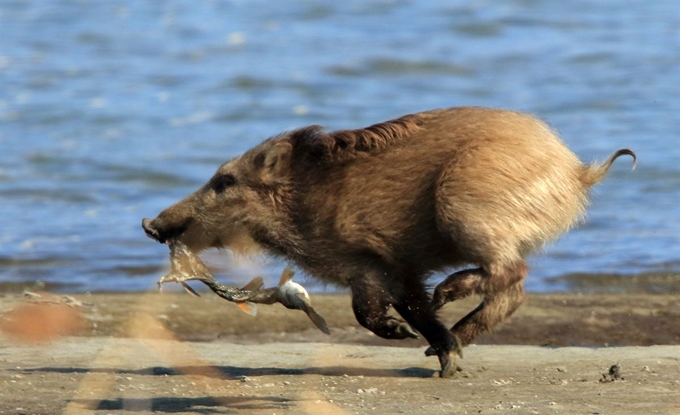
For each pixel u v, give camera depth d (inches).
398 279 1248.2
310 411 1037.2
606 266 1919.3
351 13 4685.0
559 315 1593.3
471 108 1235.9
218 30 4439.0
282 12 4712.1
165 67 3868.1
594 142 2812.5
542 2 4751.5
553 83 3526.1
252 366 1296.8
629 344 1427.2
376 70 3777.1
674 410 1008.9
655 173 2534.5
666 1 4756.4
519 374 1225.4
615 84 3459.6
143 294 1748.3
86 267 1983.3
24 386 1167.6
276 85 3604.8
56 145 2935.5
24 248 2114.9
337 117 3230.8
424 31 4318.4
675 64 3673.7
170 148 2910.9
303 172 1269.7
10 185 2598.4
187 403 1093.1
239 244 1312.7
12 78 3703.3
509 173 1160.2
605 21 4409.5
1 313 1497.3
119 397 1119.6
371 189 1224.2
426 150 1210.0
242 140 2989.7
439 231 1182.9
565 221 1195.3
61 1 5024.6
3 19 4665.4
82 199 2511.1
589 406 1034.1
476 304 1675.7
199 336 1507.1
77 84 3631.9
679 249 2018.9
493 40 4168.3
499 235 1145.4
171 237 1323.8
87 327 1507.1
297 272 1293.1
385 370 1273.4
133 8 4877.0
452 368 1223.5
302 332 1531.7
